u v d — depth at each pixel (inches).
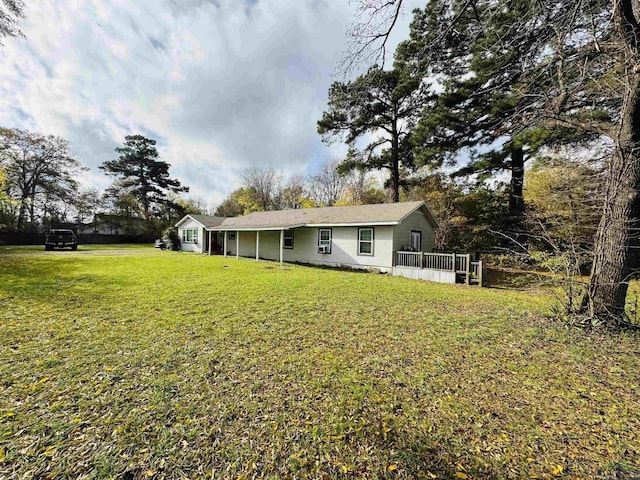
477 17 190.4
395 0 178.4
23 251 680.4
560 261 185.6
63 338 150.4
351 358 132.4
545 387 107.7
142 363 123.9
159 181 1300.4
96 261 498.6
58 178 991.6
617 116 227.6
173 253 725.9
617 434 82.0
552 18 167.2
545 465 71.0
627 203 161.8
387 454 74.3
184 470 68.9
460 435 81.7
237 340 151.9
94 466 69.3
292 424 85.7
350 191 1107.3
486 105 439.2
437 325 182.9
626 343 148.3
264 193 1291.8
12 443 75.7
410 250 474.0
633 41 150.6
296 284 323.9
